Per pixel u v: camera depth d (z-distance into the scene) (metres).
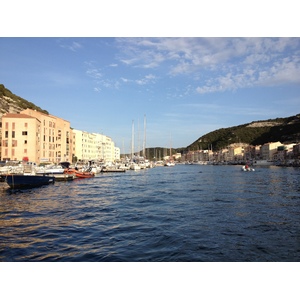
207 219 19.30
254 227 16.94
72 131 126.69
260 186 43.31
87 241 13.91
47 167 61.00
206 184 48.25
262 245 13.41
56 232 15.64
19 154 77.38
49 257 11.61
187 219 19.30
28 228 16.56
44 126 89.56
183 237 14.66
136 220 19.00
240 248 12.96
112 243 13.60
